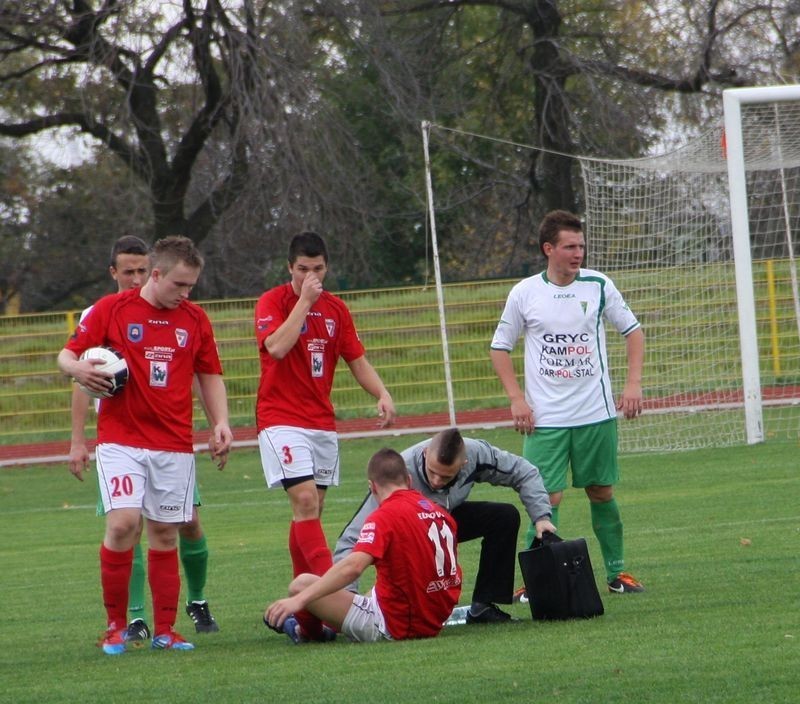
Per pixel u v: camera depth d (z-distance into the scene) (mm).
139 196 100625
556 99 102438
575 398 24297
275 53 83250
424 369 73375
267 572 29906
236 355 73312
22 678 18625
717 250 62812
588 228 60438
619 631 19250
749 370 51250
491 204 117688
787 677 15414
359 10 89938
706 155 53500
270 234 98375
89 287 141375
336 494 46688
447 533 19922
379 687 16156
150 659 19656
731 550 27562
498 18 110000
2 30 87000
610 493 24234
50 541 39312
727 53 98562
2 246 136000
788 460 45656
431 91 105188
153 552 21141
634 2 103188
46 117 97188
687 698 14641
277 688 16516
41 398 72188
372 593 20203
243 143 85312
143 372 20734
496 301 73750
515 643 18797
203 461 63969
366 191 96062
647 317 63500
